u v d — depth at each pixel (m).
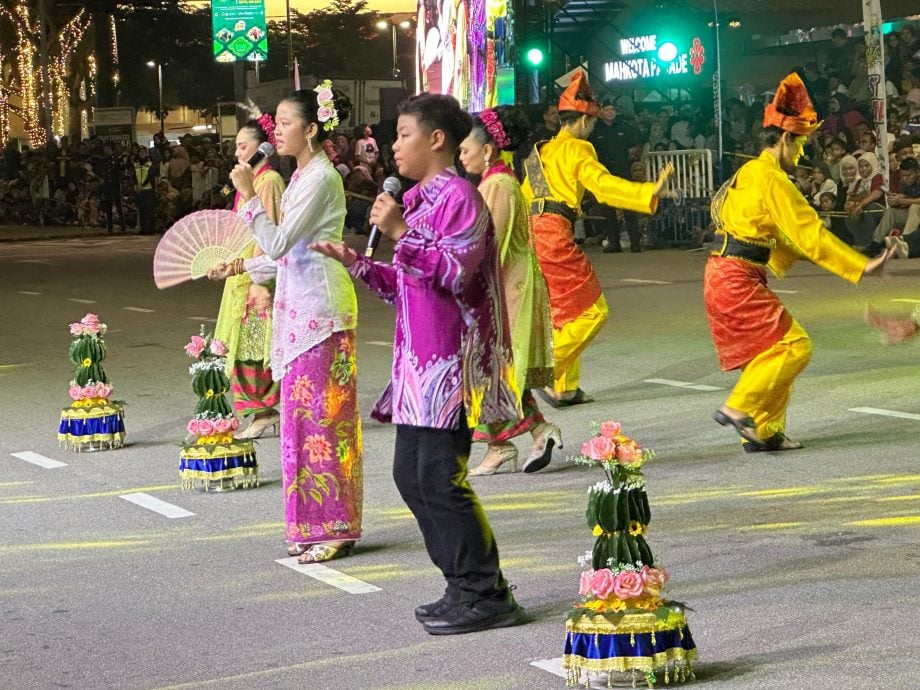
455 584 6.25
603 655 5.39
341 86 44.66
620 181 10.58
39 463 10.23
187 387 13.30
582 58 30.44
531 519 8.15
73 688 5.71
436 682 5.60
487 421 6.11
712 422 10.66
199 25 81.56
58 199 42.50
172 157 37.72
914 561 6.94
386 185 6.05
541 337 9.10
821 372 12.51
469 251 5.89
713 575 6.88
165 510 8.71
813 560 7.04
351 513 7.50
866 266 9.09
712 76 28.75
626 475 5.49
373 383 12.93
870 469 8.93
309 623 6.43
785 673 5.53
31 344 16.70
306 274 7.38
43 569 7.49
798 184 22.59
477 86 28.50
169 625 6.48
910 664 5.56
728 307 9.47
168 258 8.17
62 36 61.72
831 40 29.48
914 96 24.84
